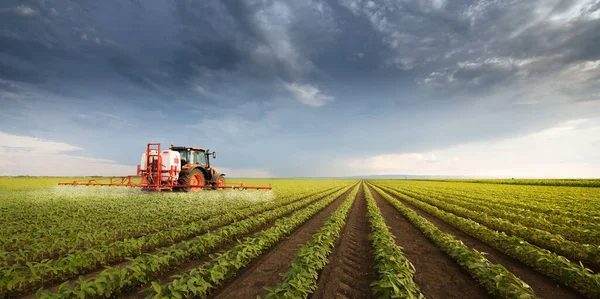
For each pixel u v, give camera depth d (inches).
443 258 330.6
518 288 198.8
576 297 234.2
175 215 494.9
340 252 344.5
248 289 233.0
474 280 264.8
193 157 840.3
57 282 241.6
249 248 286.4
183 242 297.1
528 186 1989.4
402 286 209.0
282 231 403.9
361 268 295.7
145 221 444.5
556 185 2096.5
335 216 498.0
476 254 278.8
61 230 358.6
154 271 241.9
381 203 956.6
